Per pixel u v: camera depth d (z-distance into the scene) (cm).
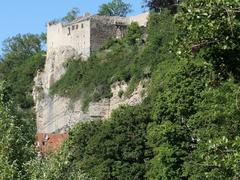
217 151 2997
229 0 3005
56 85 19800
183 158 8688
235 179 2942
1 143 5375
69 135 11300
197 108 8256
